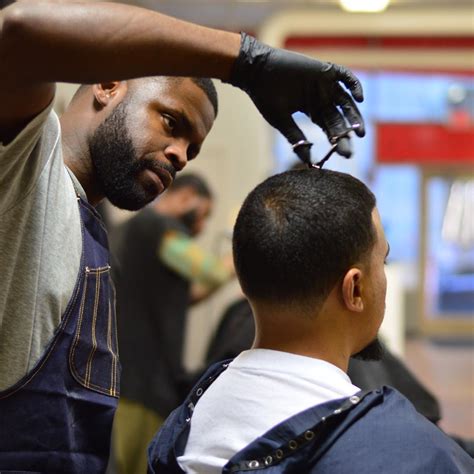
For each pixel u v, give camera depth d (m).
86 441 1.28
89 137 1.35
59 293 1.21
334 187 1.09
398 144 9.89
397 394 1.05
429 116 9.90
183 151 1.35
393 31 6.59
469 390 6.99
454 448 1.02
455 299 10.66
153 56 0.99
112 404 1.31
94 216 1.32
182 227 3.09
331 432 1.00
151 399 2.91
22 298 1.17
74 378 1.25
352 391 1.05
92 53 0.95
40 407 1.20
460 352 9.25
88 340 1.27
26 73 0.95
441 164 10.12
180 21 1.02
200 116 1.36
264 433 1.02
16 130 1.02
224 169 6.09
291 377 1.06
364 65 6.99
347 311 1.09
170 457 1.10
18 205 1.13
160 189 1.35
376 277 1.11
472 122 9.91
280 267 1.07
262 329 1.12
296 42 6.93
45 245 1.19
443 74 9.46
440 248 10.52
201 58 1.02
